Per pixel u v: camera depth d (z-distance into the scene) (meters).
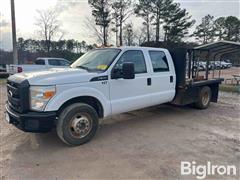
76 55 35.62
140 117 6.09
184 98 6.11
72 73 4.05
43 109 3.65
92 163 3.45
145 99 5.09
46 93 3.63
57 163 3.44
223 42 8.31
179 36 40.38
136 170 3.25
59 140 4.32
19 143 4.18
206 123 5.54
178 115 6.32
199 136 4.61
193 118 6.02
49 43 34.09
